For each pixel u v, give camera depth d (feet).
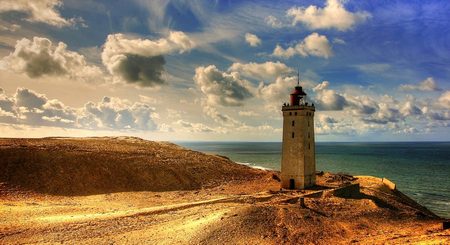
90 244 117.70
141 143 342.64
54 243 118.62
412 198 290.35
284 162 226.38
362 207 165.99
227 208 151.23
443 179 404.57
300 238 123.13
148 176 240.73
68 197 197.16
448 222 132.26
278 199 177.68
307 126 225.97
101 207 173.27
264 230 127.13
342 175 286.87
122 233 127.34
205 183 249.55
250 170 299.79
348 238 125.39
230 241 118.32
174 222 137.69
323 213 151.64
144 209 158.71
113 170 236.63
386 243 110.42
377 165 581.12
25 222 138.72
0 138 269.23
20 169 213.66
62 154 239.71
